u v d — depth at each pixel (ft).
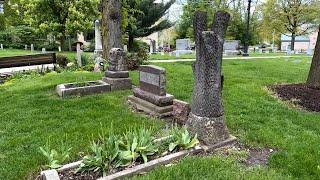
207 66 14.49
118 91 27.68
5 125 18.62
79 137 16.17
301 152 14.12
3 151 14.75
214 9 91.40
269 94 27.50
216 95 14.79
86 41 132.05
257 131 17.03
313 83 29.60
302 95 26.40
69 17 93.25
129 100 23.82
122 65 28.66
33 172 12.48
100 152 12.03
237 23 112.37
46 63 49.11
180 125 18.04
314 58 29.58
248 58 75.10
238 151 14.34
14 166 12.96
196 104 15.03
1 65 44.14
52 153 12.47
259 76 39.81
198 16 14.38
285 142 15.46
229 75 39.96
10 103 24.32
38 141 15.81
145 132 13.82
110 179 11.05
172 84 31.07
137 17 98.53
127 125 18.07
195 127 14.92
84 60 50.06
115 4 41.04
